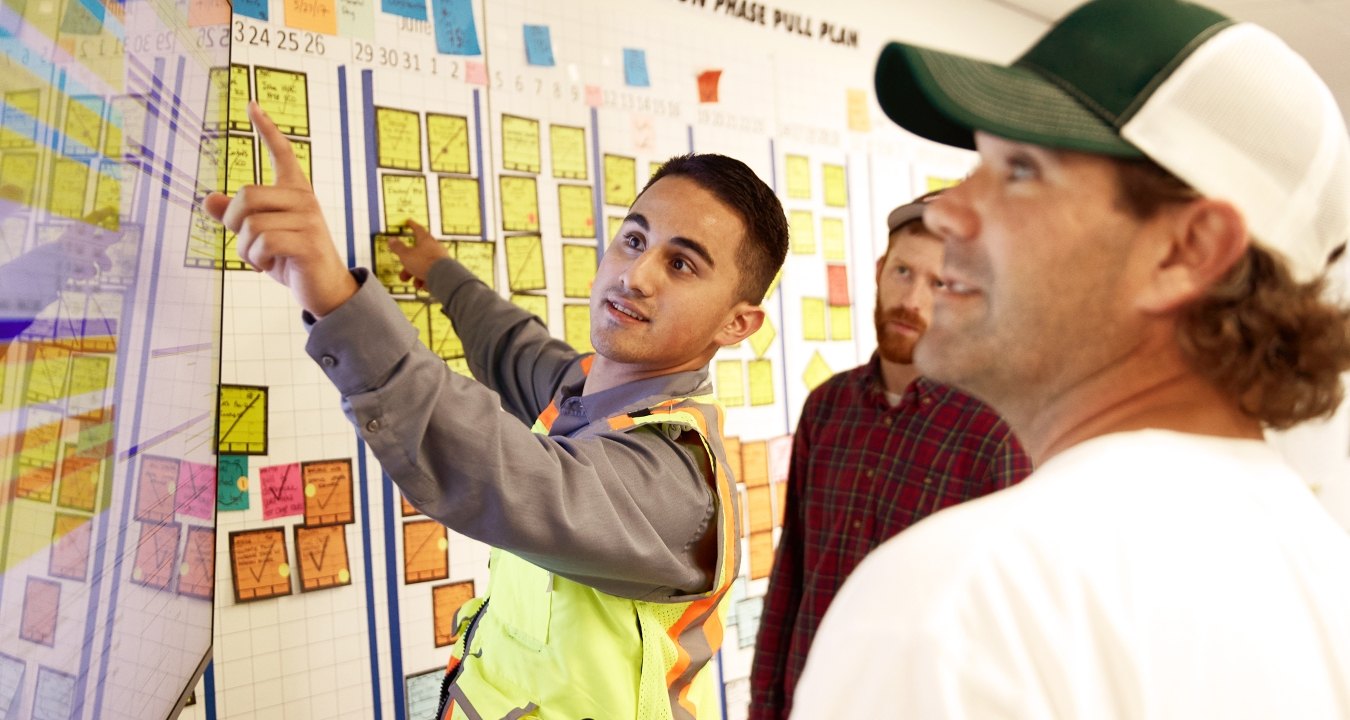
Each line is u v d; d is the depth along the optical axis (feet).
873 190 8.57
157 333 2.95
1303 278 1.57
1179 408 1.60
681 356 4.31
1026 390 1.72
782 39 7.84
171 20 3.04
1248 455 1.60
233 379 4.99
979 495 5.04
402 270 5.60
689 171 4.38
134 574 2.77
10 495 1.88
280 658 5.11
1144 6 1.63
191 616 3.59
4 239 1.81
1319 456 11.13
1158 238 1.55
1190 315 1.55
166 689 3.23
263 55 5.12
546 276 6.27
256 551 5.05
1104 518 1.39
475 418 2.90
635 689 3.76
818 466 5.81
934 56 1.68
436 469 2.88
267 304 5.13
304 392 5.25
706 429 4.13
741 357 7.43
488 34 6.04
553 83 6.35
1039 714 1.22
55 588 2.13
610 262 4.38
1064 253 1.58
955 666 1.26
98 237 2.36
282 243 2.61
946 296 1.74
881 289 5.62
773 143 7.74
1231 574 1.38
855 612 1.39
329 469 5.33
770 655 5.94
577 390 4.73
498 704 3.84
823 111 8.16
